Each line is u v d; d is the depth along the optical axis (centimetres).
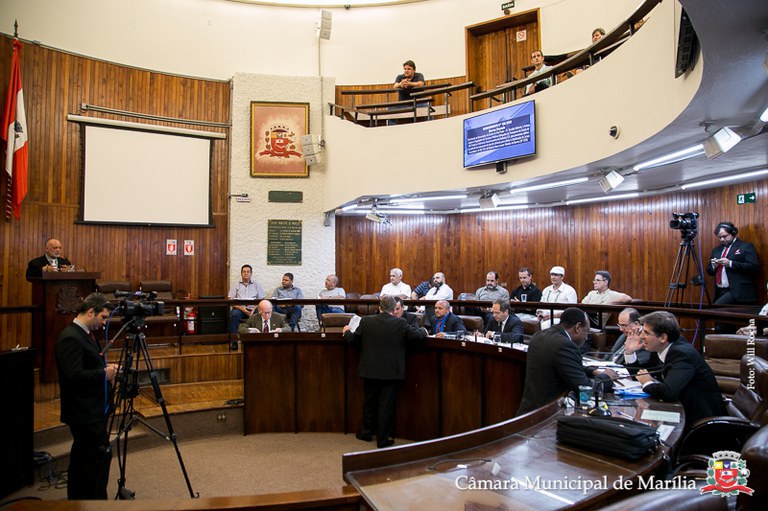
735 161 562
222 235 912
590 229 847
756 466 133
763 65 333
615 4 812
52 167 782
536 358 335
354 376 588
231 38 938
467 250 963
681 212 731
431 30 966
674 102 428
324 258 923
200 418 563
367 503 164
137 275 846
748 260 605
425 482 179
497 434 224
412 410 558
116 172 834
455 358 529
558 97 620
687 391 305
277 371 587
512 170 680
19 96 714
